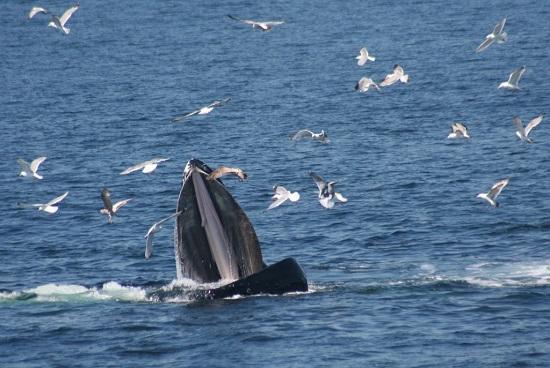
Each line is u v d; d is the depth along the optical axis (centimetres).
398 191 19838
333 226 17438
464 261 14850
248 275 13388
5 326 12444
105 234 17512
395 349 11288
